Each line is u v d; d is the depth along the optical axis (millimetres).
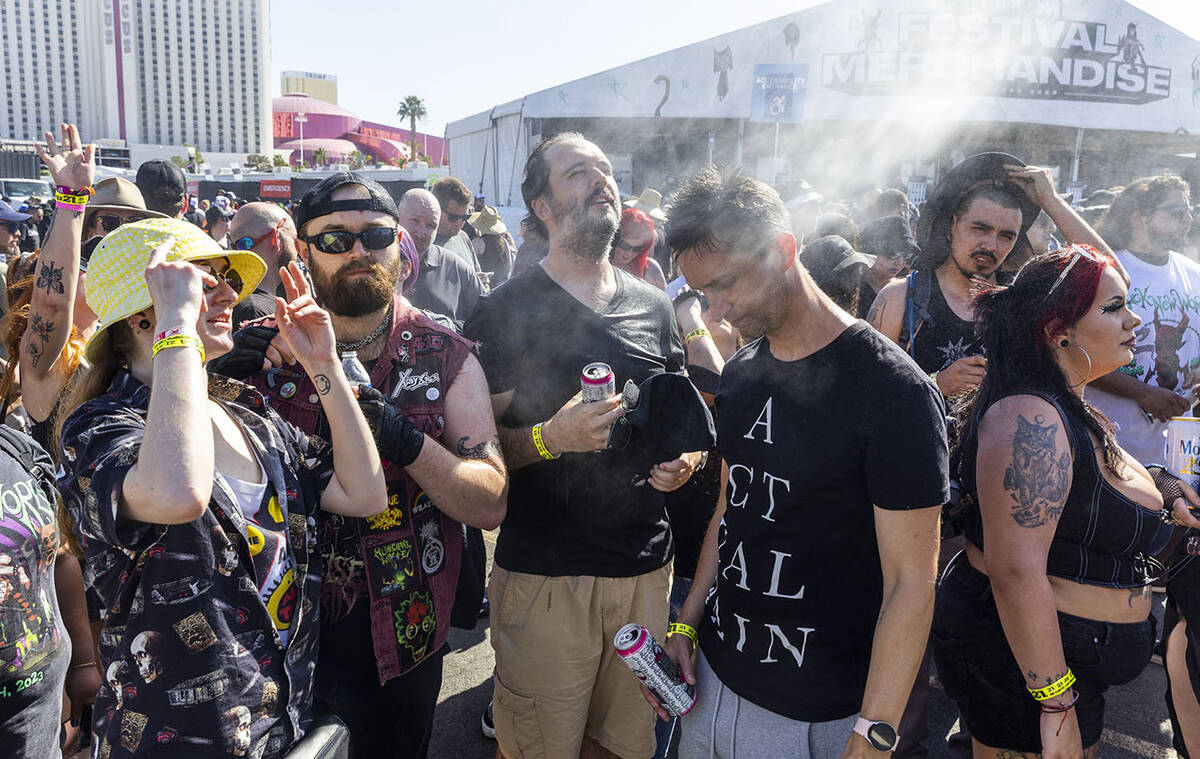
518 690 2174
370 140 121312
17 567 1379
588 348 2150
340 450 1617
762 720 1588
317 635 1558
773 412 1519
